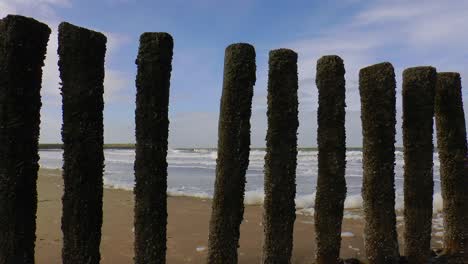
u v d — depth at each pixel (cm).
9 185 309
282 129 426
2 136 308
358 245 627
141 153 368
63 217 339
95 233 343
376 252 468
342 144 455
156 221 369
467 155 535
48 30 329
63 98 337
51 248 605
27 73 314
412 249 496
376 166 469
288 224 427
